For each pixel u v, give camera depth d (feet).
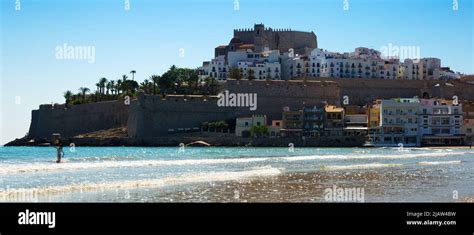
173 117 655.35
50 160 282.56
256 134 615.16
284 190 150.20
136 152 431.02
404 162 291.58
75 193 137.08
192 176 184.75
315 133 621.31
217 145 609.42
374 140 607.78
